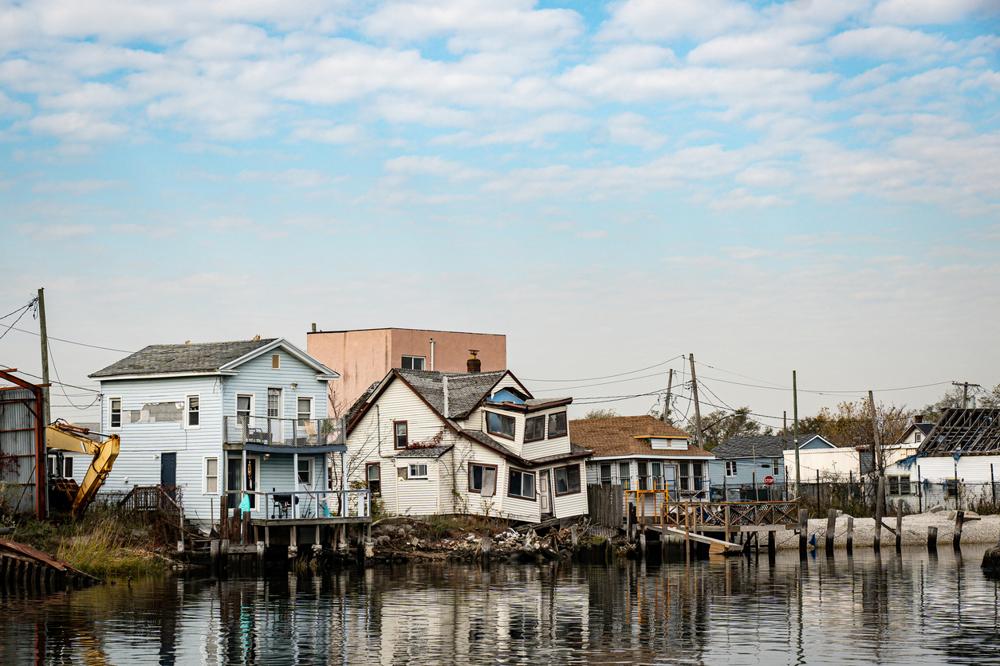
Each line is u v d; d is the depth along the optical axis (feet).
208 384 186.29
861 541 228.43
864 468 313.73
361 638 106.11
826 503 258.98
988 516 247.09
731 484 325.01
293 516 175.32
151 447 189.78
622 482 247.50
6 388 171.32
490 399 221.87
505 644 103.45
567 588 149.28
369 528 180.45
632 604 131.54
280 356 196.13
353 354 292.61
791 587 150.41
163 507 172.96
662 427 258.57
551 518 220.84
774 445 337.72
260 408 191.93
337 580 158.40
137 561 156.87
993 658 96.58
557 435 227.81
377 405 225.56
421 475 216.13
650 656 97.81
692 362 301.63
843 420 419.33
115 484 191.72
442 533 198.39
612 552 210.38
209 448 184.75
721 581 159.22
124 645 100.73
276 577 161.89
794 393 257.34
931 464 281.74
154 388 190.49
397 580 158.61
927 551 219.00
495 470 211.82
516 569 180.45
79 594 135.13
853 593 142.61
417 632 109.50
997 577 162.50
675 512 227.81
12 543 140.87
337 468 222.69
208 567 164.86
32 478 167.43
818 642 104.68
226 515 167.43
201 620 115.34
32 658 94.32
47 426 174.50
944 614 122.83
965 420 288.10
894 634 109.09
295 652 98.84
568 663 94.73
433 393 223.10
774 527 209.87
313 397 201.16
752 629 112.47
